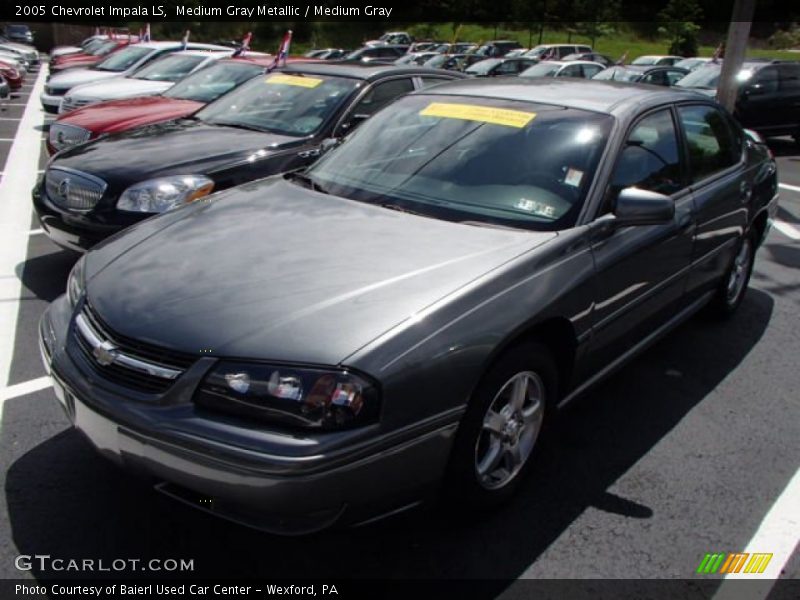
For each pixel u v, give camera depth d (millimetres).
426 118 3826
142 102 7633
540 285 2775
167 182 4777
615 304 3244
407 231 3008
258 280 2592
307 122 5777
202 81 8242
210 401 2248
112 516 2762
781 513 2969
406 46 36125
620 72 18609
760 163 5027
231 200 3494
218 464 2172
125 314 2500
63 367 2582
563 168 3295
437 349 2367
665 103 3926
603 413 3734
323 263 2701
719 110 4609
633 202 3102
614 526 2846
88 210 4730
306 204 3344
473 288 2580
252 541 2670
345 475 2189
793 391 4051
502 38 53156
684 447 3439
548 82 4121
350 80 6078
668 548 2740
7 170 9367
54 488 2908
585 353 3125
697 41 52344
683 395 3965
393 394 2254
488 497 2764
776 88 13812
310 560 2594
